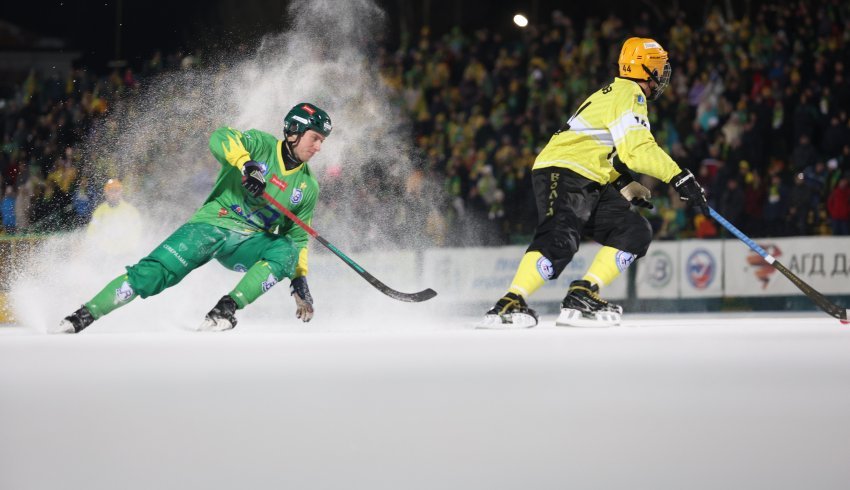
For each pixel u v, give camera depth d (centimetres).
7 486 502
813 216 4075
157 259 1711
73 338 1475
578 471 539
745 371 974
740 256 4025
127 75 4772
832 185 4103
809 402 765
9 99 5594
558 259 1786
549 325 1875
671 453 583
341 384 873
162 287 1725
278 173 1769
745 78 4662
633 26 5712
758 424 673
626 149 1759
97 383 879
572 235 1788
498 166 4494
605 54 5000
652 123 4578
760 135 4347
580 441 618
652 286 3978
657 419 692
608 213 1842
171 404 755
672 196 4184
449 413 717
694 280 4012
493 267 3912
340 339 1424
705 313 3809
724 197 4125
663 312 3981
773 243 4022
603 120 1777
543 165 1819
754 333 1562
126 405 750
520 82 4881
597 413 716
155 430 651
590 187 1803
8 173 4659
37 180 4478
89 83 4906
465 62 5141
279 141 1780
